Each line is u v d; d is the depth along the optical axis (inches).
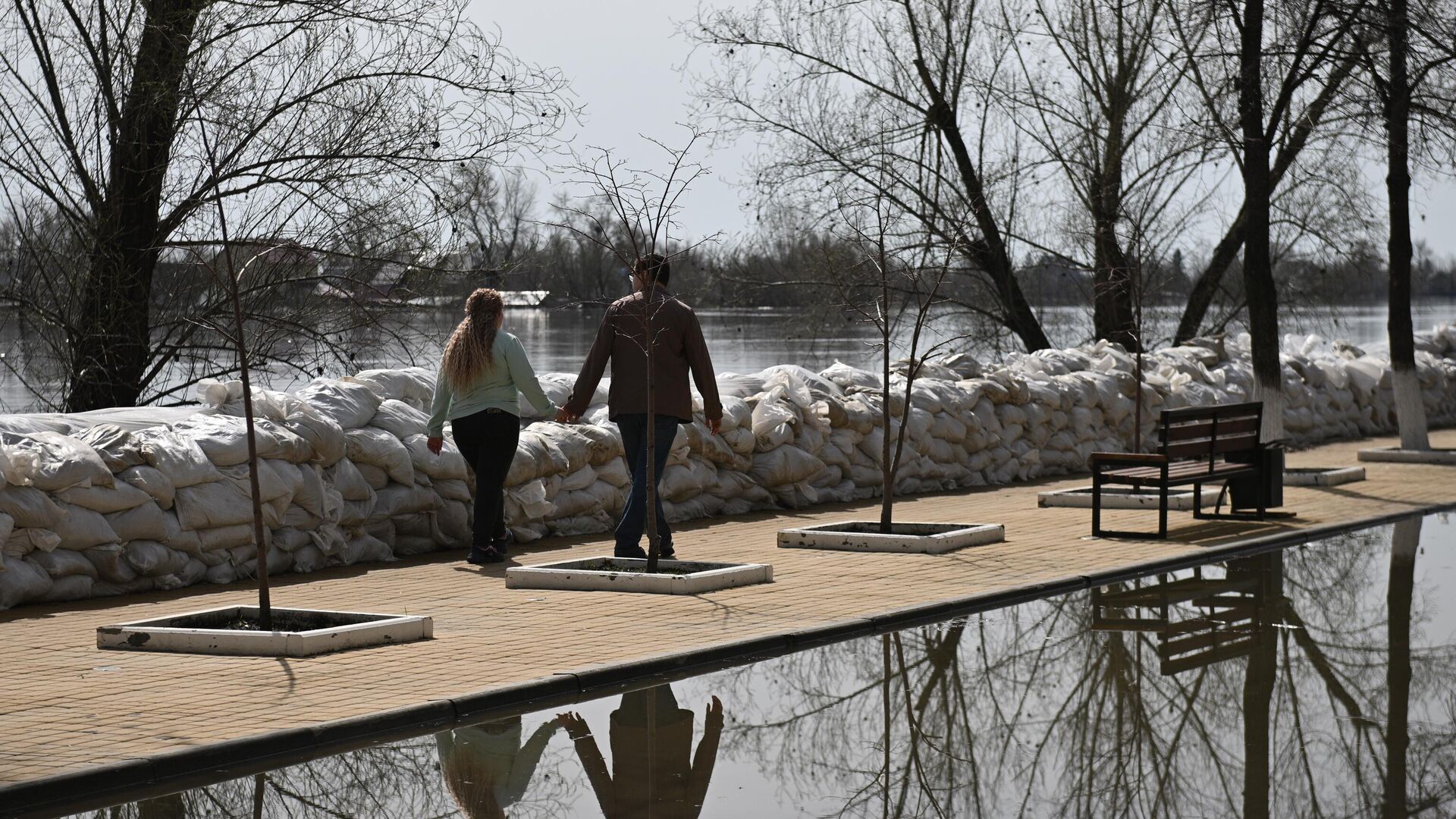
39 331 565.6
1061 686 278.5
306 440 387.5
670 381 390.0
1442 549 456.8
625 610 330.6
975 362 661.9
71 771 201.8
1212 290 968.9
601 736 239.8
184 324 567.8
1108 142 904.9
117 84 554.3
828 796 209.5
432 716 243.4
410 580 374.0
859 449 568.7
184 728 225.9
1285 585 391.2
